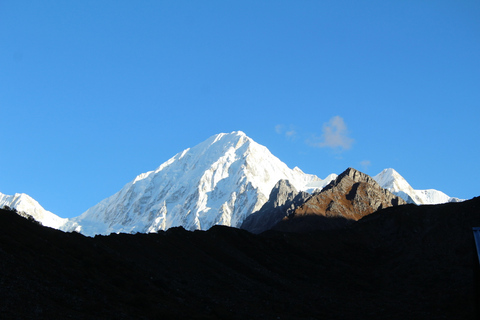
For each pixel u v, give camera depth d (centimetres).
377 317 9538
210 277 10394
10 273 5938
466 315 9562
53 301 5681
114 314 5972
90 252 8556
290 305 9700
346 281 12781
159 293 7831
